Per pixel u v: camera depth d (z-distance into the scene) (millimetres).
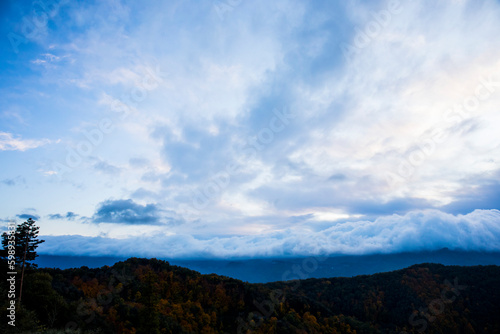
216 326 101688
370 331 119812
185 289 120250
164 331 71500
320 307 131750
